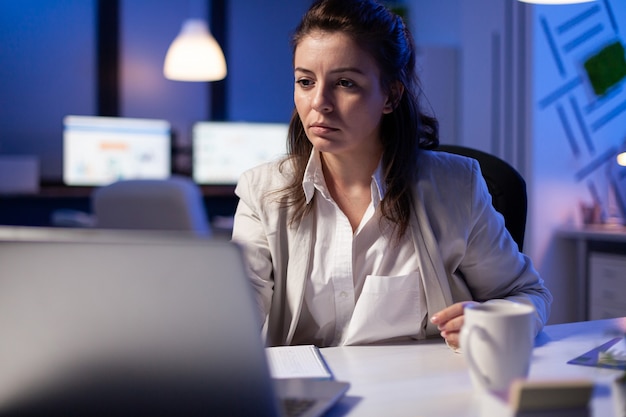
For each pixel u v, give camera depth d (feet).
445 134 14.37
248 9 17.53
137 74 16.60
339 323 4.61
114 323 2.53
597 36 12.19
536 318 4.35
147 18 16.62
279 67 17.94
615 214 12.21
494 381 3.11
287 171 4.80
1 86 15.44
